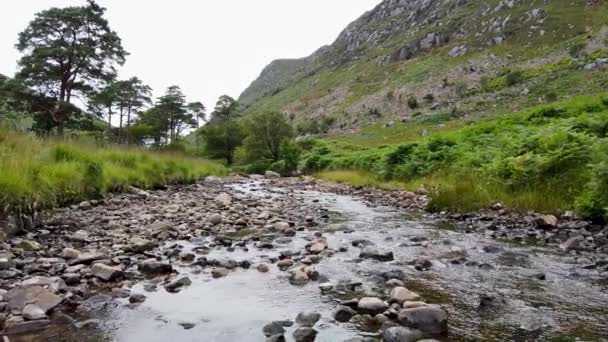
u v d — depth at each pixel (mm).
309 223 9641
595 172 8266
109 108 50312
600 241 6941
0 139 10602
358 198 15938
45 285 4602
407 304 4141
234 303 4457
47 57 34469
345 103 143750
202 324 3904
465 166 14805
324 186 23344
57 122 34281
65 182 10398
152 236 7777
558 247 6910
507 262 6031
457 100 108125
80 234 7418
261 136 54969
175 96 79188
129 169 16312
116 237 7480
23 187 7863
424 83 128375
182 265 5914
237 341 3549
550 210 9211
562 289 4820
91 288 4852
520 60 117750
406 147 21969
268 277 5387
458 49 139625
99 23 37531
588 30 116125
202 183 22953
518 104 84688
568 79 89312
